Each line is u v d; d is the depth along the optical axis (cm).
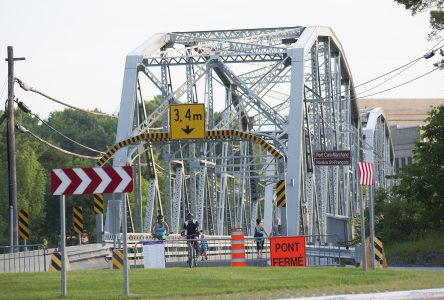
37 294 4284
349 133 16525
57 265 6309
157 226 8775
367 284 4659
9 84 9681
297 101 11619
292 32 13000
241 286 4497
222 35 12962
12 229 9462
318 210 13550
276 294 4178
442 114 9750
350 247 8738
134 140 10775
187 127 10350
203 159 12150
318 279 4825
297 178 11362
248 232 14750
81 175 4094
